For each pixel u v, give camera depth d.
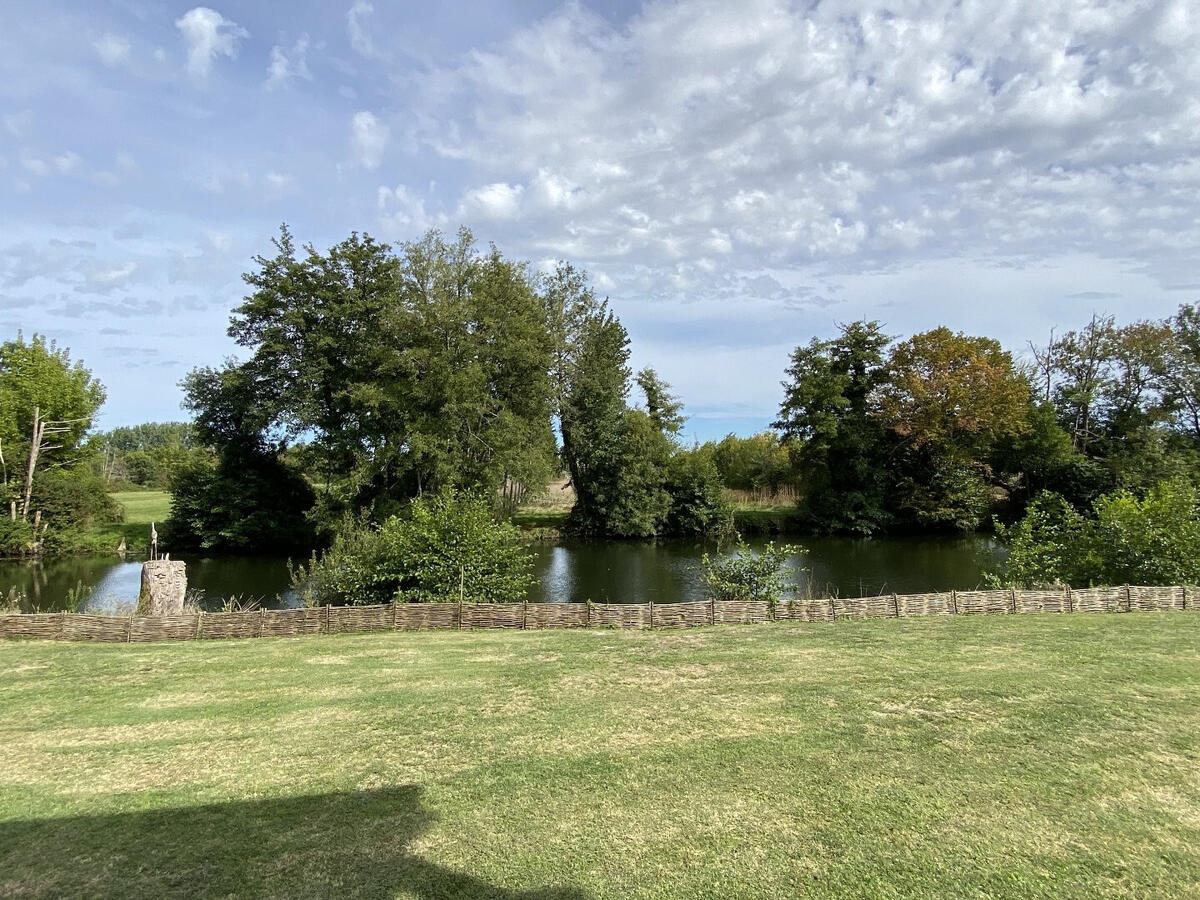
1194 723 6.86
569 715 7.31
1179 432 41.03
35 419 31.30
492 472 29.67
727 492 48.12
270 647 11.15
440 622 12.99
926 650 10.12
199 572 27.45
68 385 34.97
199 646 11.27
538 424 33.66
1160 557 15.84
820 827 4.87
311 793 5.48
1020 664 9.20
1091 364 43.56
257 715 7.42
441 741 6.59
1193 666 8.97
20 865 4.46
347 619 12.69
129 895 4.12
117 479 67.81
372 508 29.86
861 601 13.59
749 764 5.96
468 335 30.30
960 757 6.07
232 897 4.09
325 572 18.03
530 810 5.16
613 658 9.95
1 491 30.42
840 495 40.56
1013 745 6.34
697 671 9.11
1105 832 4.79
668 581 25.66
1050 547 17.16
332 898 4.07
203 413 33.38
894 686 8.22
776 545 35.31
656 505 40.09
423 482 31.02
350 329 31.83
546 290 40.69
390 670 9.41
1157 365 40.69
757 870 4.35
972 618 13.09
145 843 4.72
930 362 40.19
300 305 31.94
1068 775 5.69
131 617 12.02
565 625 12.98
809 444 41.22
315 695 8.18
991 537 37.78
